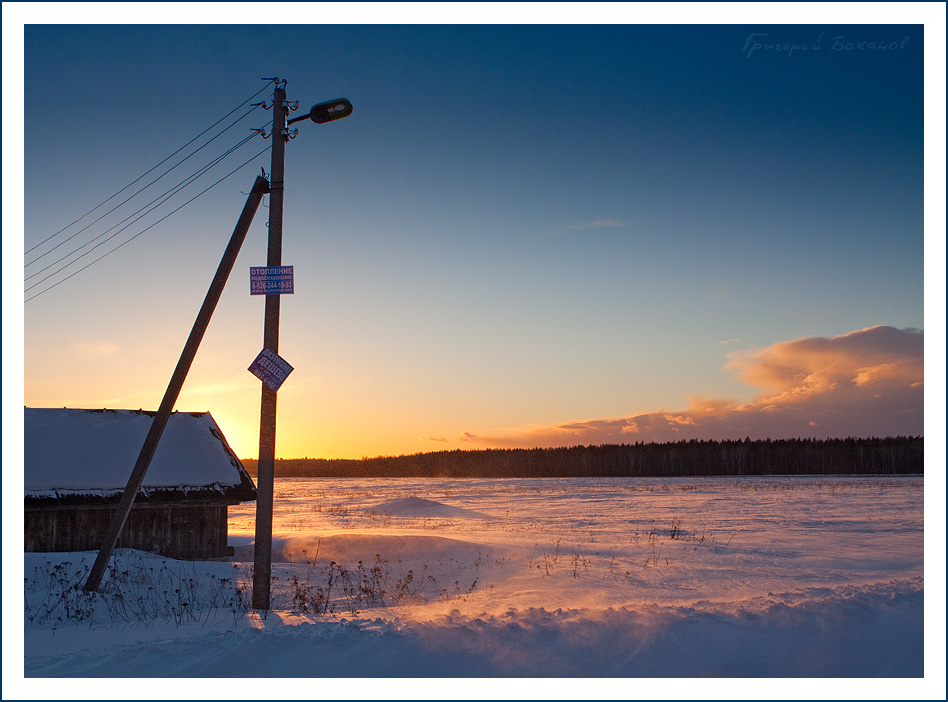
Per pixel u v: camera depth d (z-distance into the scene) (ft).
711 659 23.72
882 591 32.45
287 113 41.19
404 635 25.38
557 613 28.27
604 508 157.69
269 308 39.11
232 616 33.22
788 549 68.69
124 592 40.93
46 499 57.62
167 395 41.86
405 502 171.83
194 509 65.26
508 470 595.88
